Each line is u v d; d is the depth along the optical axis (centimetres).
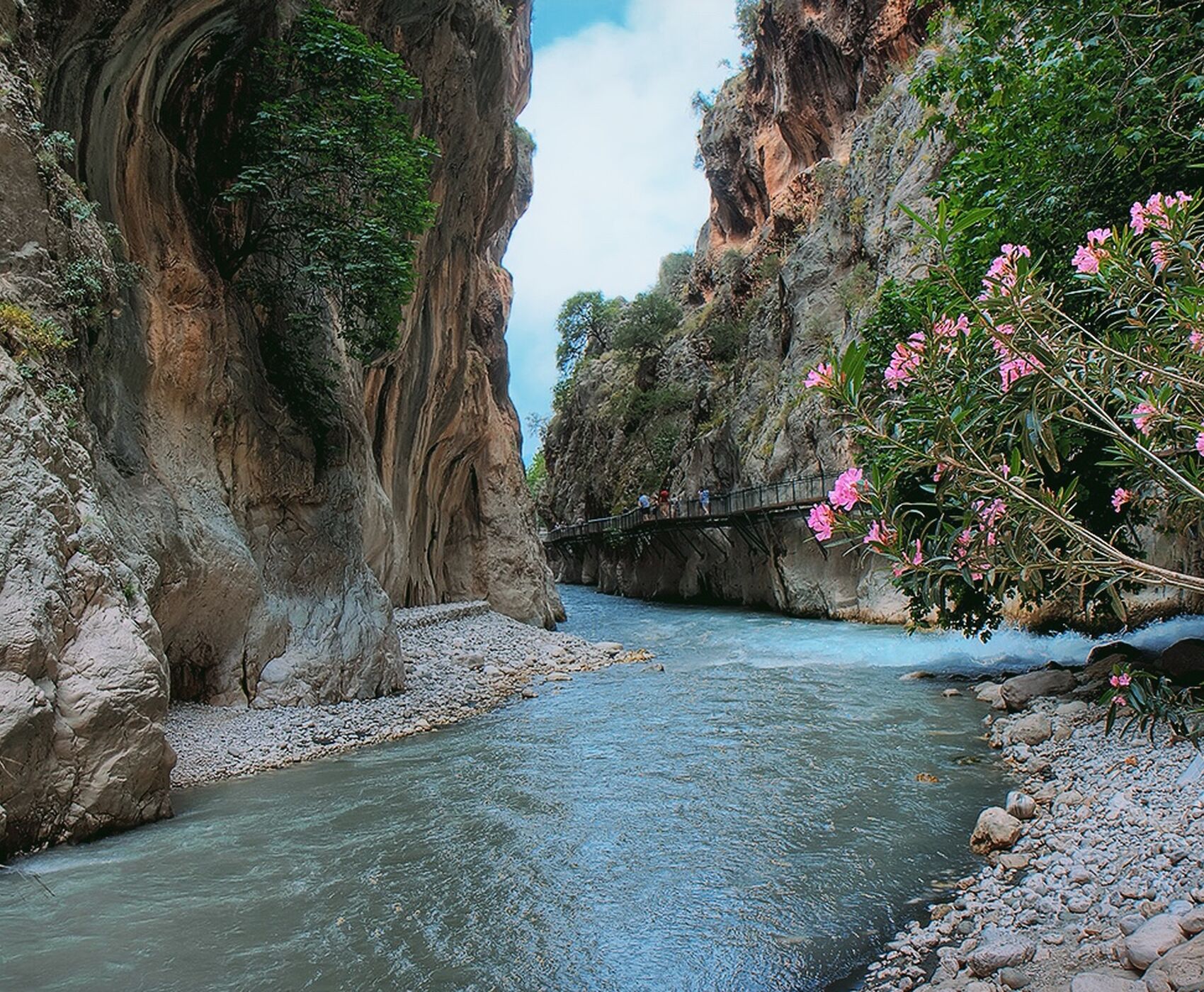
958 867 616
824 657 1759
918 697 1258
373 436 1928
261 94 1342
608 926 539
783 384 3098
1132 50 754
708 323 4616
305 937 525
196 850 681
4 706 646
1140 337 376
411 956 501
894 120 2909
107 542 792
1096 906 492
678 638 2302
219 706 1130
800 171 4075
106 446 991
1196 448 342
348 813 785
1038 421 322
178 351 1125
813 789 822
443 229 2116
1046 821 667
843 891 582
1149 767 724
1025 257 359
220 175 1333
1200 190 422
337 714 1177
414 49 1809
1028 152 931
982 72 917
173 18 1097
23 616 673
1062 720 968
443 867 644
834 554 2597
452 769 945
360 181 1327
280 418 1326
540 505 7150
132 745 732
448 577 2641
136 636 763
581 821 751
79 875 626
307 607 1284
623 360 5403
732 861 645
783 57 3972
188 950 507
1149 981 366
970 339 354
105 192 1044
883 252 2583
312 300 1497
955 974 453
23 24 879
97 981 470
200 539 1083
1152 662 1089
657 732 1106
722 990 460
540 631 2308
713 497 3381
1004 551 332
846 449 2436
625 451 5112
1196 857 513
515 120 3256
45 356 817
